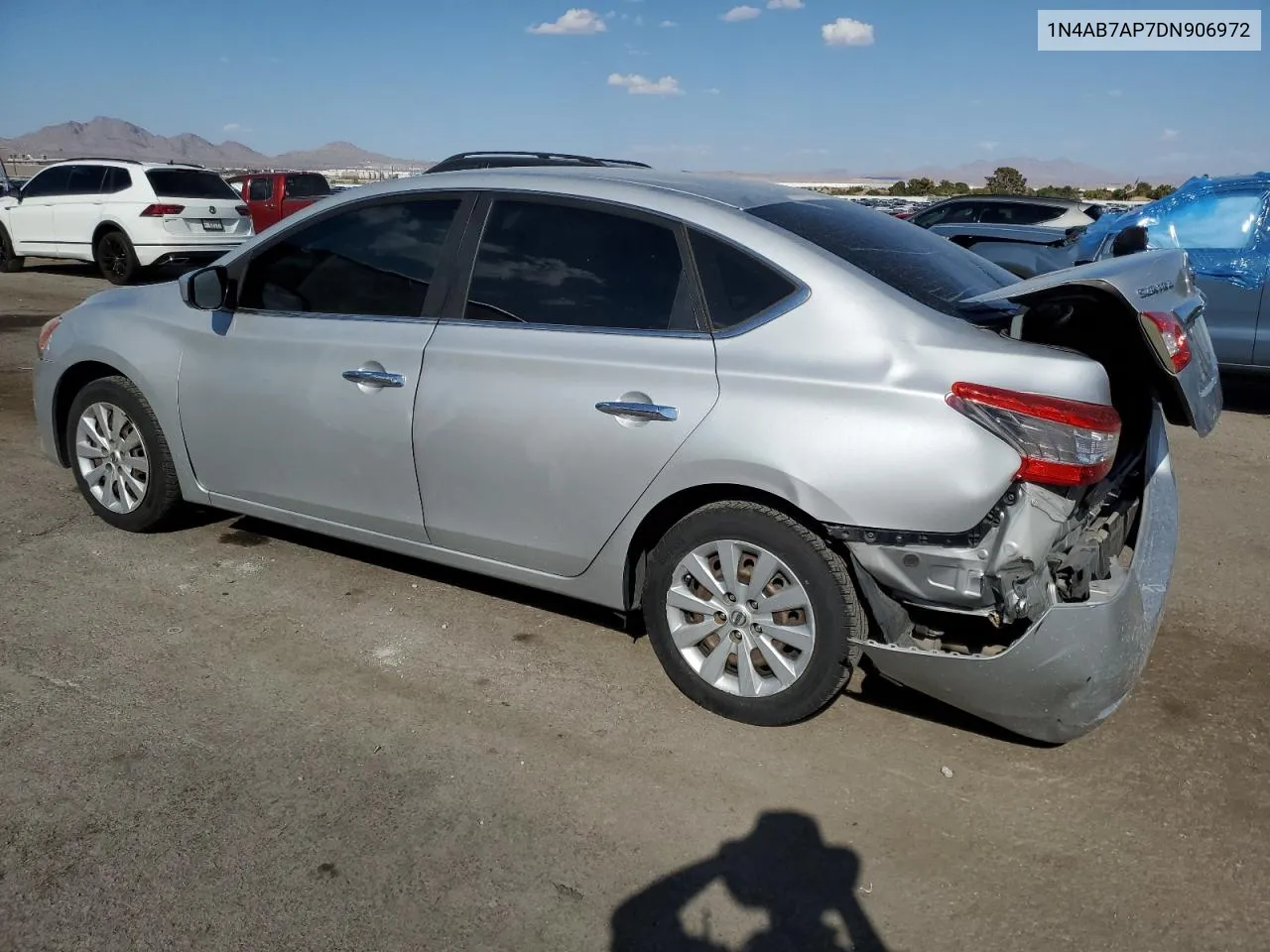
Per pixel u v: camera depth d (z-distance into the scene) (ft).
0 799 9.25
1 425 21.97
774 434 9.80
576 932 7.95
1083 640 9.23
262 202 67.00
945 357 9.44
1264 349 24.40
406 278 12.39
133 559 14.69
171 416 14.34
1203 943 7.94
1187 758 10.39
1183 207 25.59
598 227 11.28
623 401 10.61
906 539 9.41
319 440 12.91
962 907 8.30
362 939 7.80
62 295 43.42
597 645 12.59
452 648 12.41
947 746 10.55
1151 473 11.82
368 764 10.00
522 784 9.75
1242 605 14.07
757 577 10.41
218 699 11.09
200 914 7.98
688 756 10.29
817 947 7.87
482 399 11.49
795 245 10.34
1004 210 45.73
